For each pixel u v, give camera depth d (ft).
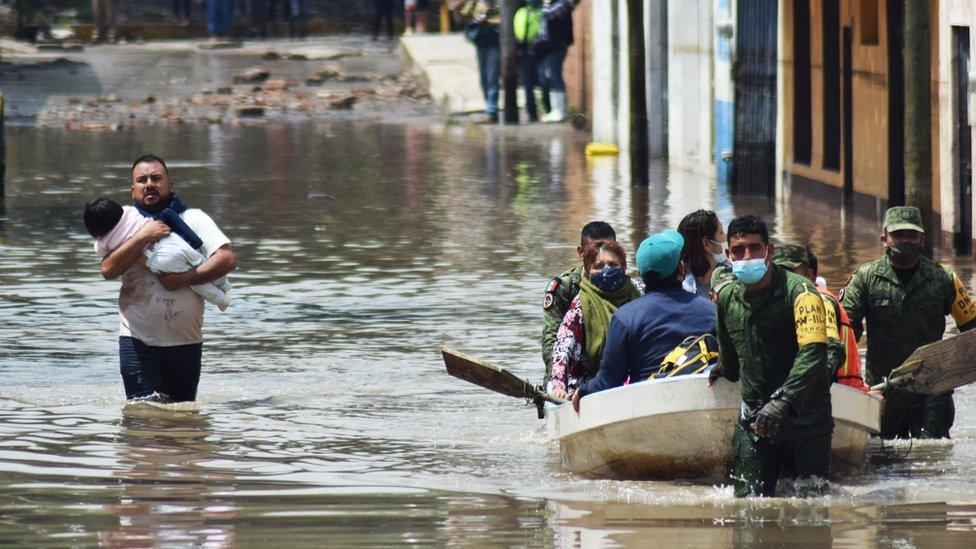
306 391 103.30
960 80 150.51
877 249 159.74
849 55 177.47
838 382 80.74
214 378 107.55
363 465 81.82
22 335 123.24
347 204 201.57
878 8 168.25
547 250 164.96
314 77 362.33
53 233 176.55
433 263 158.10
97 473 78.59
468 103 322.96
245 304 137.18
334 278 150.10
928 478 78.54
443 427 92.58
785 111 197.26
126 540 64.23
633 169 217.15
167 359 99.35
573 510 70.85
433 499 73.26
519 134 285.64
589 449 79.20
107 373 109.29
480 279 148.87
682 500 73.15
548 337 88.99
